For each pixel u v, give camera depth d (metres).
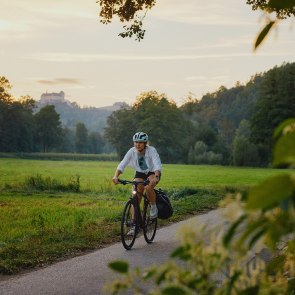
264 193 1.03
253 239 1.18
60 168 72.88
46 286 6.64
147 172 9.73
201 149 116.94
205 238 1.27
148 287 5.54
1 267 7.55
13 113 137.75
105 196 25.84
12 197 24.33
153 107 126.12
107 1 19.34
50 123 153.88
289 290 1.56
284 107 89.62
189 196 23.50
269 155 95.19
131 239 9.48
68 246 9.44
